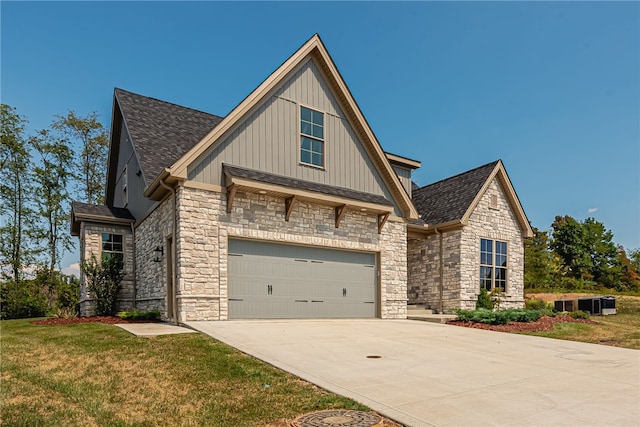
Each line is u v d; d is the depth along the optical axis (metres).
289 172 14.59
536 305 21.52
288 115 14.84
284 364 7.36
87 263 16.17
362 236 16.11
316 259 14.96
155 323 12.71
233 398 5.74
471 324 14.80
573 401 5.74
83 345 9.03
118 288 16.45
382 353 8.77
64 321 13.63
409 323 14.80
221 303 12.58
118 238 17.19
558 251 41.50
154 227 14.77
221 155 13.19
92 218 16.66
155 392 5.99
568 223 41.75
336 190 15.27
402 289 17.08
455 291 18.56
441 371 7.34
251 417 5.07
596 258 41.72
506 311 15.75
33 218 28.22
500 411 5.25
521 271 21.02
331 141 15.86
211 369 7.04
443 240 19.44
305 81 15.47
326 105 15.92
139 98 17.97
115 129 20.14
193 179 12.60
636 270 44.97
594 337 12.84
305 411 5.25
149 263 15.16
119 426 4.82
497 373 7.32
